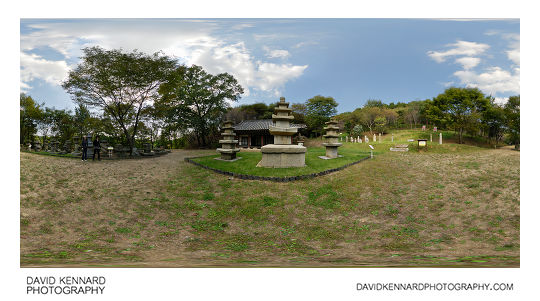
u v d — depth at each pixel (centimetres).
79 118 3133
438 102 3080
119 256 625
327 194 1120
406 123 5059
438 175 1363
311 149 2597
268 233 826
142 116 2411
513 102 2575
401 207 996
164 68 2269
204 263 593
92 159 1914
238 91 3306
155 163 1828
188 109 3228
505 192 1036
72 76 1975
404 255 649
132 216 916
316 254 667
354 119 5138
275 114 1475
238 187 1216
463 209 940
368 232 820
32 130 3125
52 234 746
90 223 838
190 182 1312
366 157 1834
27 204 905
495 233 764
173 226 862
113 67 2017
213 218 935
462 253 648
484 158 1783
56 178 1242
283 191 1150
